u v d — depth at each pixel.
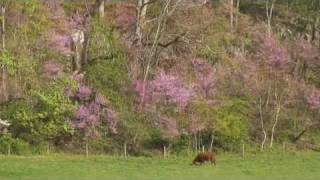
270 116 68.62
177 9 69.81
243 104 68.38
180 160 53.06
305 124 69.81
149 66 65.19
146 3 67.25
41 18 65.00
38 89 57.47
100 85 61.62
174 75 63.56
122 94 62.06
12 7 65.31
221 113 62.66
